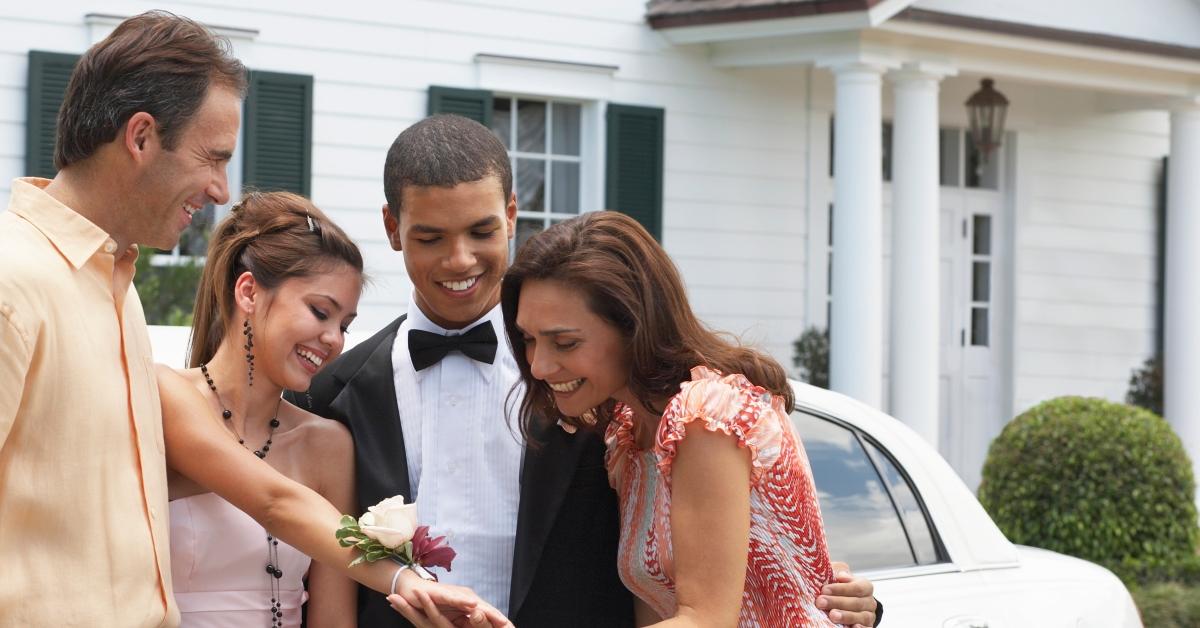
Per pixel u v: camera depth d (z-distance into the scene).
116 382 2.30
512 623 2.71
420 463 2.88
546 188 9.46
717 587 2.47
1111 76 10.21
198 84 2.31
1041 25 9.34
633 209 9.48
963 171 11.27
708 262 9.85
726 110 9.90
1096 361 11.83
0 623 2.16
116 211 2.32
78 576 2.21
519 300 2.61
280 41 8.42
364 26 8.67
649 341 2.56
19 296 2.16
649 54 9.62
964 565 3.86
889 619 3.59
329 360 2.66
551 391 2.70
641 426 2.74
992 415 11.41
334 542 2.48
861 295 8.78
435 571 2.82
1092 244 11.79
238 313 2.66
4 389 2.12
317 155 8.56
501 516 2.86
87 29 7.90
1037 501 8.20
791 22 8.89
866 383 8.76
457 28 8.96
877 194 8.84
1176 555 8.06
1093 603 4.00
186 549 2.56
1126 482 8.06
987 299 11.41
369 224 8.74
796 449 2.62
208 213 8.22
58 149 2.32
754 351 2.69
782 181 10.15
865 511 3.77
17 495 2.18
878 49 8.88
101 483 2.25
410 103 8.84
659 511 2.62
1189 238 10.92
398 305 8.82
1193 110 10.84
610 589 2.86
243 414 2.67
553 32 9.28
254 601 2.62
